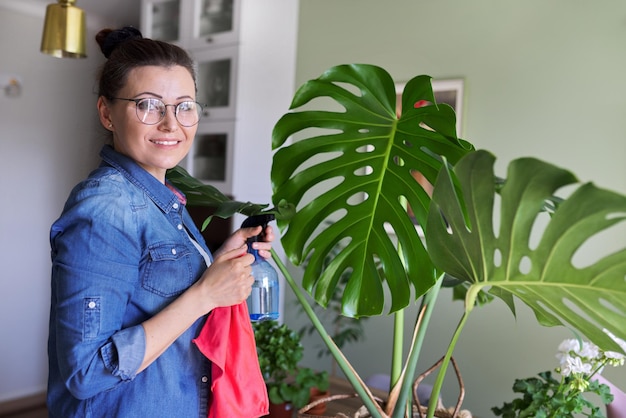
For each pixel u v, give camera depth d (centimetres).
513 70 277
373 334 321
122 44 108
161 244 103
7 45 377
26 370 401
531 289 92
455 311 294
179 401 105
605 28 252
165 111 104
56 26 218
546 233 83
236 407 109
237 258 102
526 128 274
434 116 115
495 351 281
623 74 247
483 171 81
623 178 248
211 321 108
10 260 388
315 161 350
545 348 266
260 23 325
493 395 281
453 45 296
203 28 333
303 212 130
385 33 319
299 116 128
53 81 401
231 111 317
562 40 263
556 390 151
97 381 90
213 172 327
